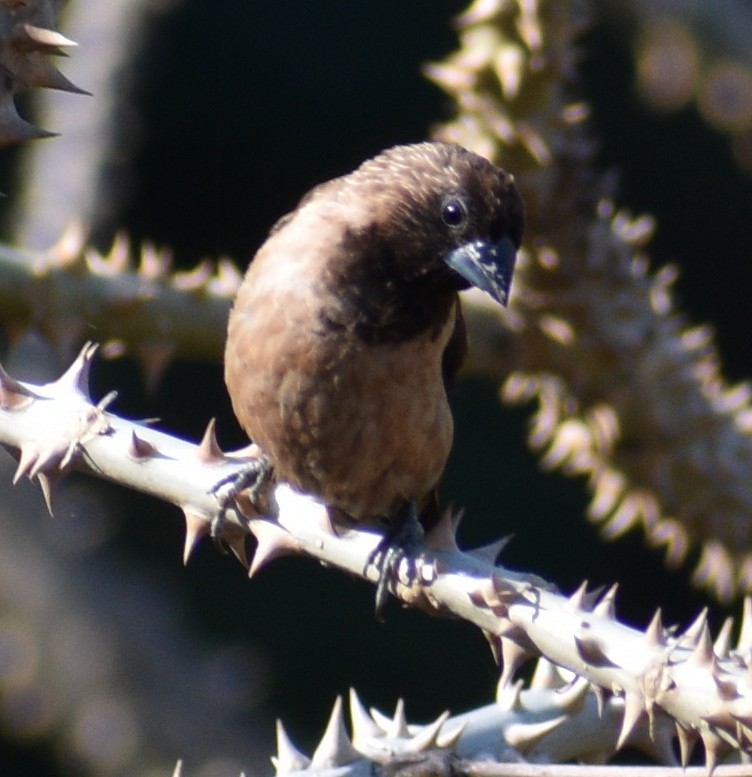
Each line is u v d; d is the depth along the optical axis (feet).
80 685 28.94
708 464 30.07
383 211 26.27
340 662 62.90
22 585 29.27
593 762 19.51
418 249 26.14
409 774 17.99
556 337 29.84
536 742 18.99
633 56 36.81
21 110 39.52
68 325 26.13
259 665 30.50
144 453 19.27
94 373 62.85
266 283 26.03
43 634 29.12
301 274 25.85
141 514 59.77
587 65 69.05
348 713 62.44
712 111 35.99
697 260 71.10
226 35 67.05
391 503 27.63
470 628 63.93
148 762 28.78
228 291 27.53
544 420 30.81
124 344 26.84
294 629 63.05
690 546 30.66
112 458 19.25
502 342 30.30
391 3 68.39
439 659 63.77
